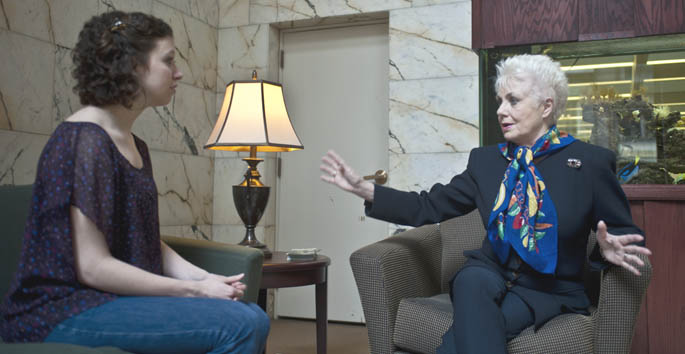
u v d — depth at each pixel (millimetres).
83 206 1139
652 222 2311
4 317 1175
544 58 1777
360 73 3697
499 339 1436
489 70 2898
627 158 2648
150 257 1354
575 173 1690
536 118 1747
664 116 2594
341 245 3672
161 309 1142
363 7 3514
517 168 1723
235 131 2145
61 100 2684
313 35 3834
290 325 3574
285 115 2252
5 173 2383
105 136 1217
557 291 1662
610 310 1582
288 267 1992
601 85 2713
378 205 1771
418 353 1697
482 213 1798
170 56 1320
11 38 2420
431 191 1945
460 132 3250
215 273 1583
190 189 3561
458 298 1532
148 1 3203
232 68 3832
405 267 1878
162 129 3316
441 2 3336
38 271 1146
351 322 3623
